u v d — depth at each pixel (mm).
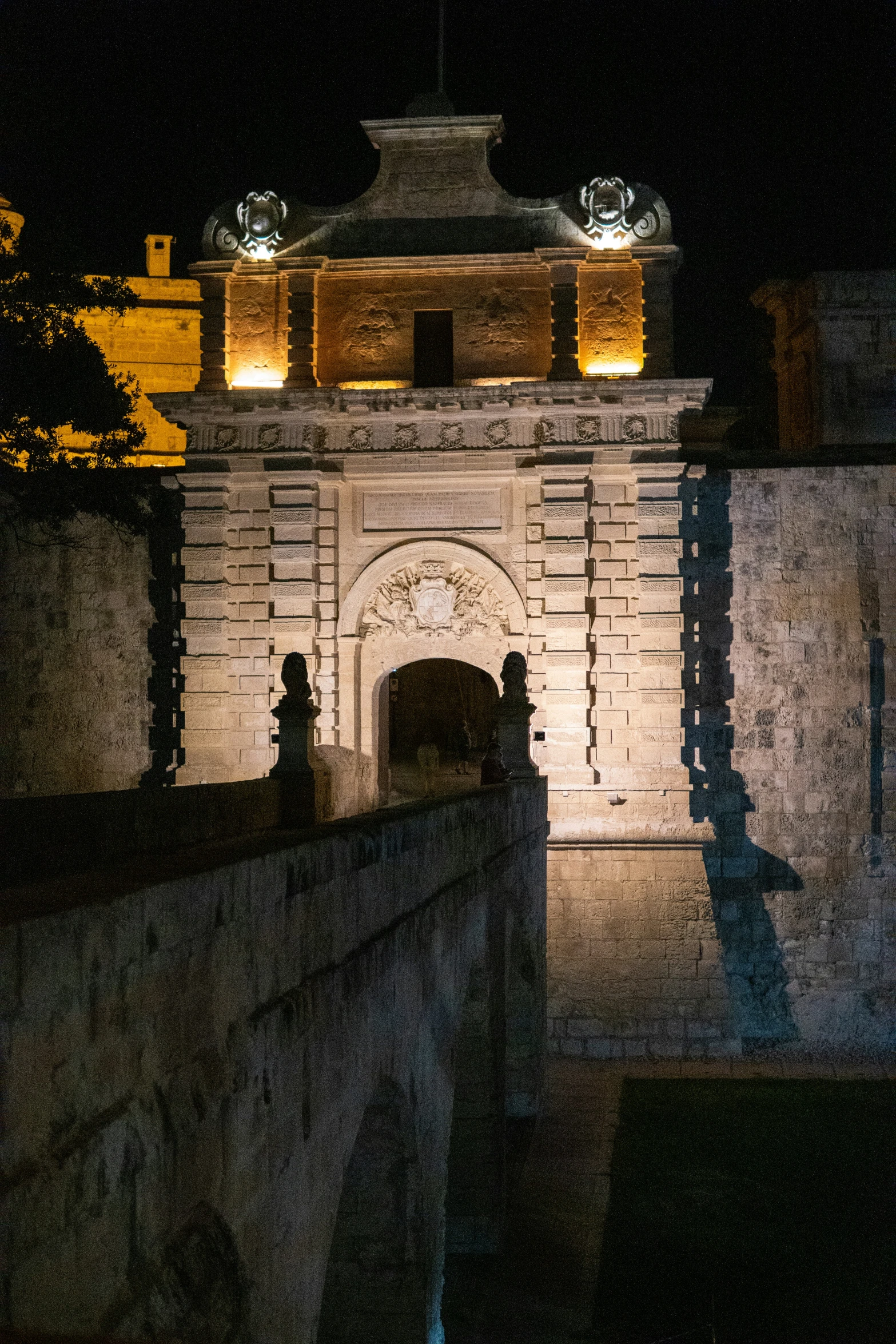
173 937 5953
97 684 36969
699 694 34812
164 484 35594
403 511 35281
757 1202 22094
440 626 35219
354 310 35438
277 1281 7441
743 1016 34438
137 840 18953
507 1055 25875
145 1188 5598
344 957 9141
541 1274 19203
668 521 34125
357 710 35281
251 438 35094
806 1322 17578
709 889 33688
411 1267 12219
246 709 35188
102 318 45312
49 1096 4777
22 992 4547
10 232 28656
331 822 10609
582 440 34188
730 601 34906
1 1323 4164
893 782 34688
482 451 34625
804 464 35406
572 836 33875
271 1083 7363
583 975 33219
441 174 35531
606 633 34406
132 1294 5402
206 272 35344
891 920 34594
